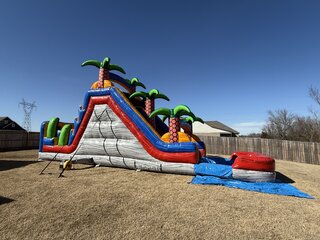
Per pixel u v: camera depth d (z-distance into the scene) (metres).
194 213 4.01
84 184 6.06
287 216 3.93
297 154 14.16
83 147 9.30
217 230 3.34
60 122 11.46
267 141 16.25
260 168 6.33
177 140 7.62
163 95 9.72
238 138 17.89
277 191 5.46
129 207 4.30
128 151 8.14
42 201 4.65
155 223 3.57
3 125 29.53
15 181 6.41
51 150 10.48
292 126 34.06
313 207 4.43
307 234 3.25
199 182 6.22
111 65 9.55
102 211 4.09
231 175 6.46
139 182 6.29
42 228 3.39
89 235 3.17
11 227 3.43
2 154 14.64
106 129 8.71
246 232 3.29
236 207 4.35
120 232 3.26
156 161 7.61
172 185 5.98
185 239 3.06
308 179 7.49
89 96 9.24
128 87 10.80
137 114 8.25
